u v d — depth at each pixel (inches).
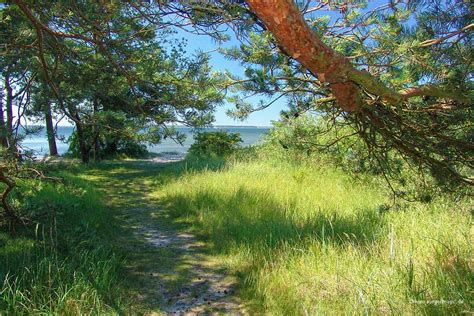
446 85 103.5
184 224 295.3
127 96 232.7
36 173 209.6
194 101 207.0
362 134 141.0
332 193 319.3
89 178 517.7
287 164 480.7
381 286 142.5
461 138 131.7
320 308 140.2
